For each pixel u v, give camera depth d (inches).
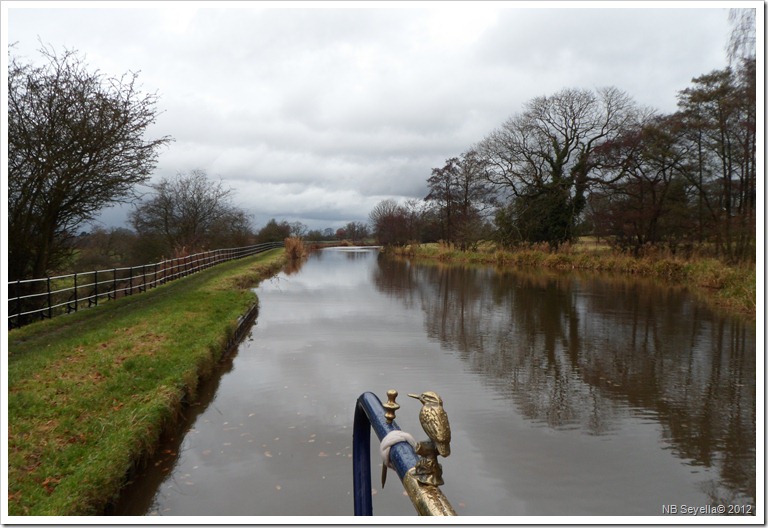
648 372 367.6
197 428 259.9
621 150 1236.5
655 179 1195.3
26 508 153.9
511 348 442.9
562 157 1454.2
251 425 264.2
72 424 217.3
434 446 53.5
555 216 1451.8
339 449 235.8
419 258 2012.8
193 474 210.7
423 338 485.4
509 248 1537.9
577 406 297.4
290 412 283.4
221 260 1275.8
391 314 628.7
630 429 264.1
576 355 419.2
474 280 1082.7
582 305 698.8
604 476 213.2
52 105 514.9
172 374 290.0
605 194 1298.0
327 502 189.0
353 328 535.2
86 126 528.1
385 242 2576.3
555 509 187.2
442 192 2036.2
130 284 674.8
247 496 193.0
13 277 513.0
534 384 339.0
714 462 225.5
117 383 269.6
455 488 203.0
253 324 558.3
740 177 962.1
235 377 351.9
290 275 1221.1
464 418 278.2
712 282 861.8
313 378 349.7
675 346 450.9
